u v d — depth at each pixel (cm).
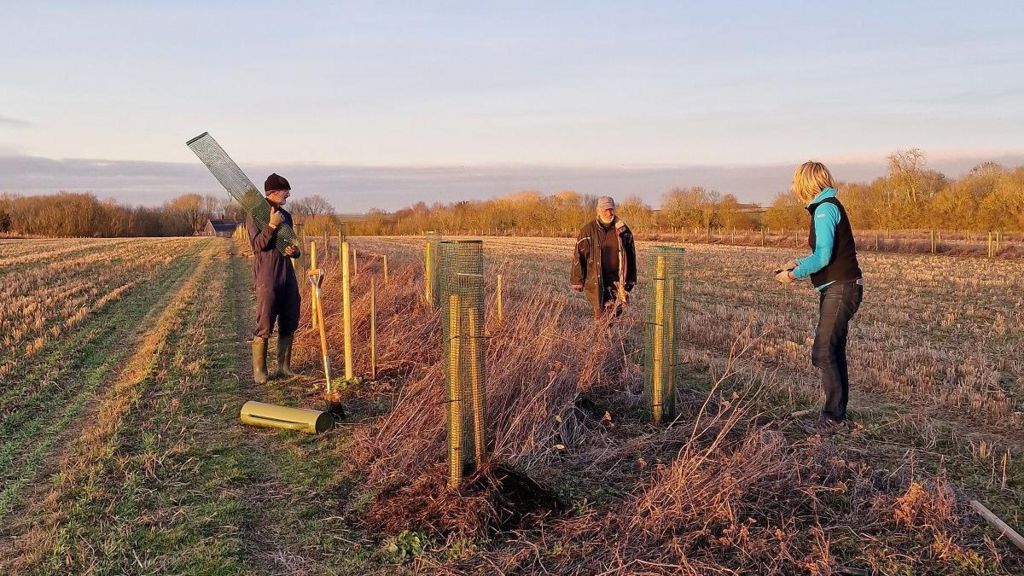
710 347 977
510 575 360
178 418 636
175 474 502
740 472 428
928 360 859
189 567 375
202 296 1622
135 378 793
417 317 980
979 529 399
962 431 581
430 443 505
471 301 428
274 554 390
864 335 1062
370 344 828
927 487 430
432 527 403
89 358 935
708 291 1698
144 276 2194
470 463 437
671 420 603
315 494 468
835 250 559
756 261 2755
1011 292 1619
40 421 644
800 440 525
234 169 720
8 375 820
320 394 725
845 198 4559
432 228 8300
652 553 367
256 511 445
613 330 756
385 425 556
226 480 491
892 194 4316
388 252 3306
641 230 5878
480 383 436
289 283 782
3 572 371
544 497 434
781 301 1497
